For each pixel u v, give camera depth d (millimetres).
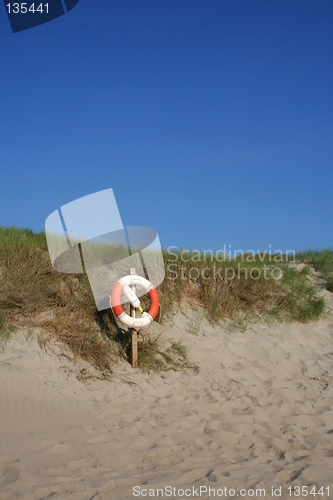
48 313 6914
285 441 5633
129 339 7016
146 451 4934
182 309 8453
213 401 6344
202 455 5016
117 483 4270
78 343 6598
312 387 7250
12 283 7016
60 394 5664
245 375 7242
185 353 7281
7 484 3986
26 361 6008
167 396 6312
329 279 11047
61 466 4383
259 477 4668
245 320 8766
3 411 5059
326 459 5230
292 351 8320
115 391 6098
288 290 9875
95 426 5246
